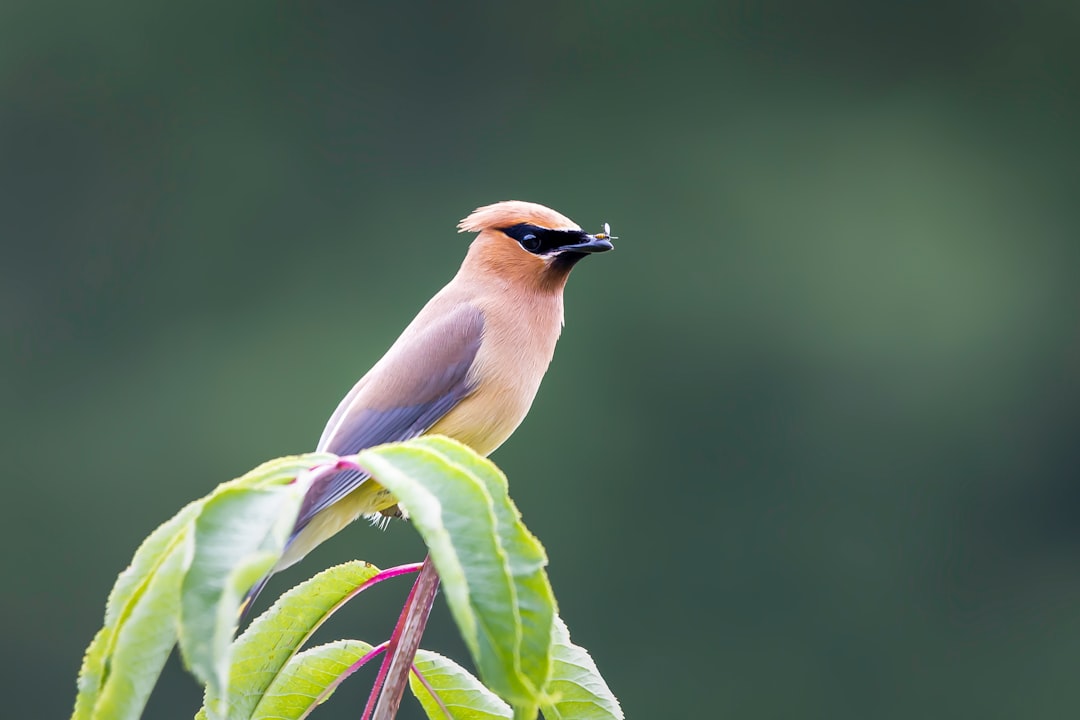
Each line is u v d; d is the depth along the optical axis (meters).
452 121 20.80
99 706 2.35
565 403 18.45
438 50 20.70
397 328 19.80
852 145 20.47
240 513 2.24
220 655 2.11
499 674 2.25
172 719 15.52
